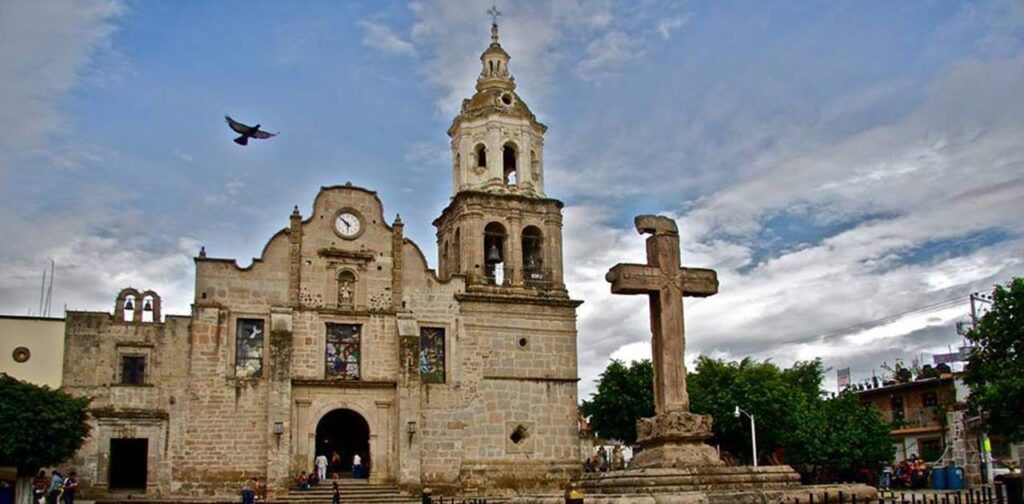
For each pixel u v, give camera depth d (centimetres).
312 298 4759
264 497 4400
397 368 4747
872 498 2112
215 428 4447
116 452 4484
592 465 6450
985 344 3597
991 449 5225
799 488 2148
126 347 4428
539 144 5441
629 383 6019
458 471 4725
